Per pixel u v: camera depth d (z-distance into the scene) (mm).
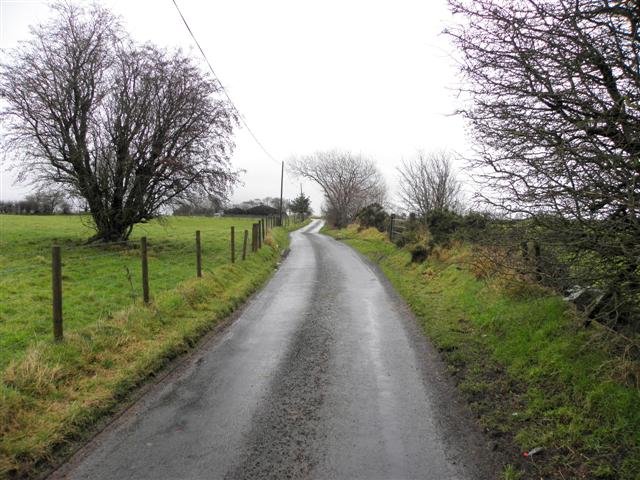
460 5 4289
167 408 4699
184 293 8992
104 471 3564
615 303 4051
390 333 7539
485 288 8578
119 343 6164
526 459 3674
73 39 16312
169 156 17469
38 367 4836
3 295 8789
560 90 4023
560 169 3934
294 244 29031
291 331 7707
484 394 4922
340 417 4461
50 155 16453
